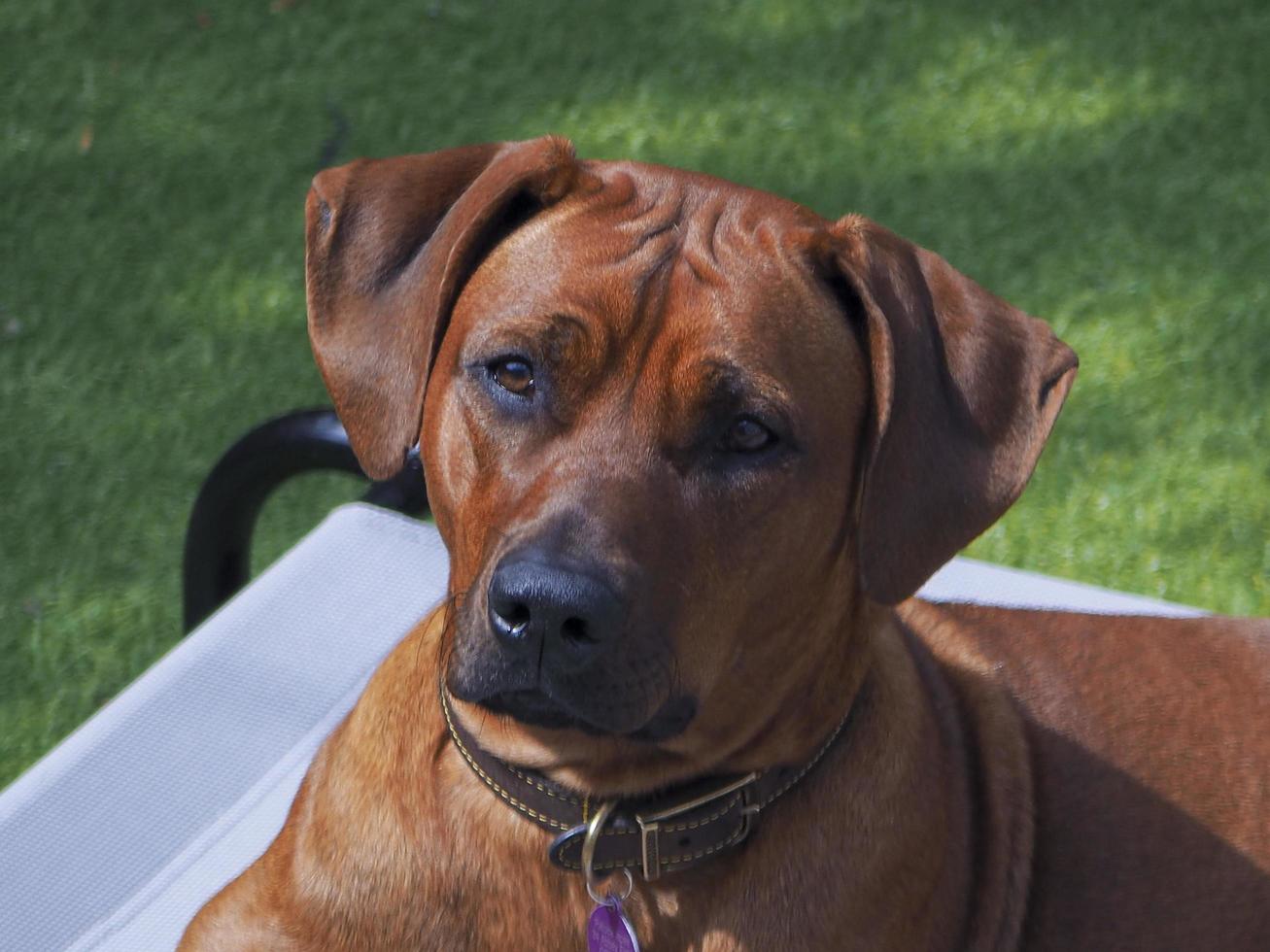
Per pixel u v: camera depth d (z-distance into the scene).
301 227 7.18
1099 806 3.22
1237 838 3.27
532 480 2.54
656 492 2.53
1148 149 7.77
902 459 2.63
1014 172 7.64
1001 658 3.37
